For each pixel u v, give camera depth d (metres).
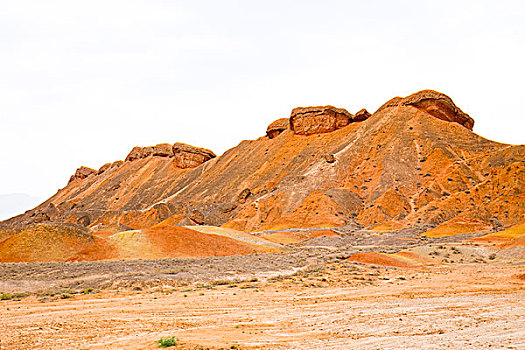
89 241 64.81
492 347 13.03
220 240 64.31
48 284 31.36
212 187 158.75
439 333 15.32
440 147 123.62
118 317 20.05
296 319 18.95
